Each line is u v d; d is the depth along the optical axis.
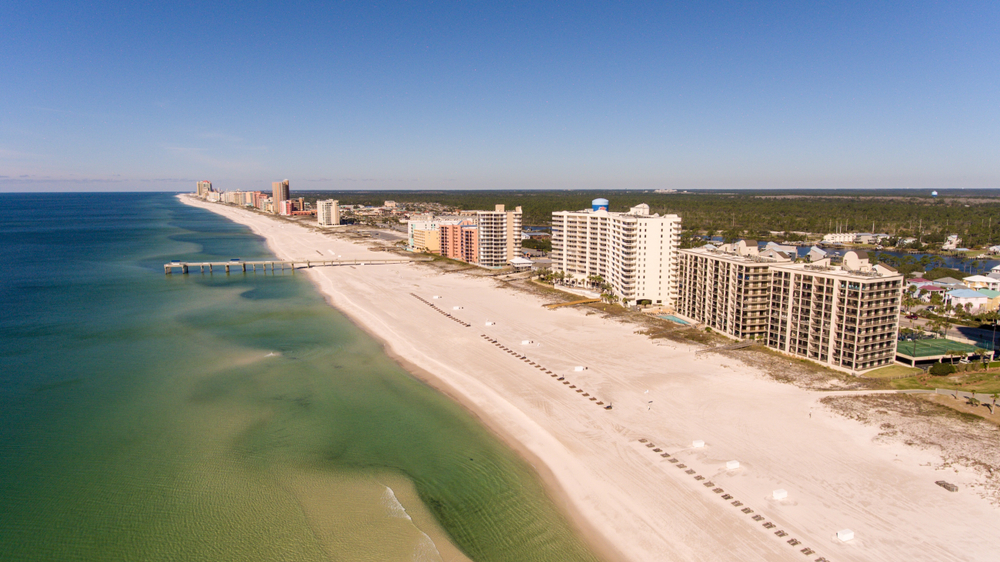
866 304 111.50
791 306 126.81
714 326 149.50
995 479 72.62
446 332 148.00
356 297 194.50
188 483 74.44
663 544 62.88
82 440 85.50
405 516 68.12
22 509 68.12
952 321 157.12
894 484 72.69
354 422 93.69
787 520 66.06
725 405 98.25
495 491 73.69
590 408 97.81
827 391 103.94
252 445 85.12
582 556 61.66
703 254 153.88
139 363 121.25
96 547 62.06
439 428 91.62
